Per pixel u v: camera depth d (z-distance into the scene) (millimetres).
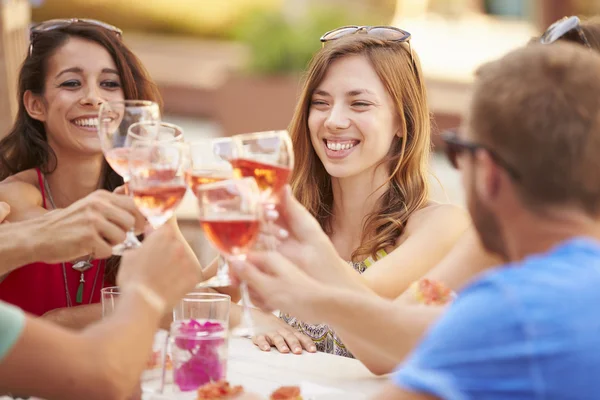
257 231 2031
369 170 3264
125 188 2396
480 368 1457
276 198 2258
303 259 2248
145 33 18156
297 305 2062
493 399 1449
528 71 1594
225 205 1978
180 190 2154
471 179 1660
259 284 2074
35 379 1664
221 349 2256
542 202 1578
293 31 11266
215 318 2279
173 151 2129
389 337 2133
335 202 3355
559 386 1431
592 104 1557
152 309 1853
